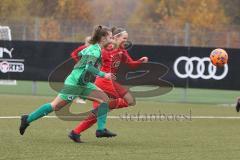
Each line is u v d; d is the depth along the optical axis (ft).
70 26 203.51
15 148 79.77
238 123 116.88
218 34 197.16
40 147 81.10
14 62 165.68
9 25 193.77
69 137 87.10
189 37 182.09
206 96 178.09
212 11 377.30
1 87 186.70
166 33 201.87
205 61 156.35
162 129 105.09
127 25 204.64
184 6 393.70
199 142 89.92
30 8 303.68
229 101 165.27
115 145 84.89
